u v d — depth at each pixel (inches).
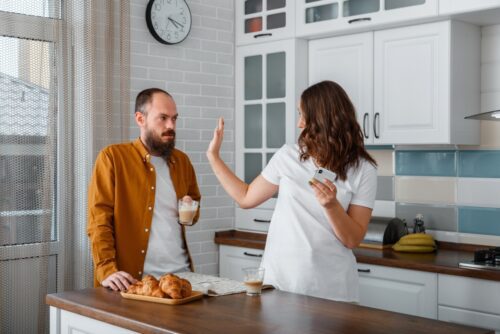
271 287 103.3
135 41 169.3
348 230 99.9
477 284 130.0
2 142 145.1
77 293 100.2
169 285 93.3
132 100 168.9
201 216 184.2
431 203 162.9
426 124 148.9
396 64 154.3
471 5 137.8
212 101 186.5
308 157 105.0
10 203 146.3
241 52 188.5
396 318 84.7
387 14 151.3
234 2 190.9
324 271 104.0
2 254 145.3
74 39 153.5
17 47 146.4
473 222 155.9
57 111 152.5
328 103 103.3
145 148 116.6
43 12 149.7
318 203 104.0
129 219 114.2
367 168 104.7
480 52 154.6
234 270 182.5
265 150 182.5
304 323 81.9
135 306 91.3
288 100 174.9
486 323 129.1
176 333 78.5
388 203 170.9
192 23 181.2
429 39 148.3
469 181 156.3
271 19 179.0
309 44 175.0
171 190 118.4
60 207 153.9
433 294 136.8
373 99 159.2
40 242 150.0
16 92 146.5
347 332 78.0
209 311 88.2
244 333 77.5
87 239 155.0
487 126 153.2
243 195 111.7
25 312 148.9
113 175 113.7
